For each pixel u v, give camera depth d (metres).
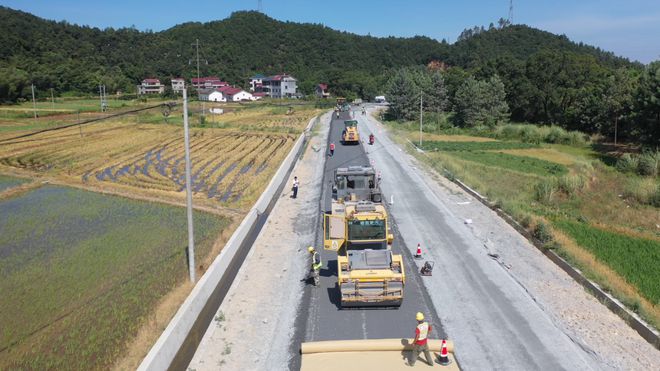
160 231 26.69
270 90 155.38
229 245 22.47
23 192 35.97
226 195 35.34
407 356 14.48
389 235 19.88
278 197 34.69
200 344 15.43
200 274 19.95
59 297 18.62
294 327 16.44
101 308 17.69
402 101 89.94
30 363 14.34
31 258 22.73
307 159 49.16
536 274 20.75
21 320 16.92
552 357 14.60
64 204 32.75
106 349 15.05
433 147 60.53
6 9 172.38
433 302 18.06
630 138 66.62
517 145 65.00
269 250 23.64
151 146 58.03
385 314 17.22
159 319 15.82
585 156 58.47
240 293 18.97
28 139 62.91
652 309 17.53
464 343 15.35
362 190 26.52
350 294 17.03
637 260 23.03
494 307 17.70
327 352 14.70
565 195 36.97
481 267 21.33
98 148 56.19
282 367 14.26
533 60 91.06
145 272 20.88
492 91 83.06
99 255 23.03
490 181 41.44
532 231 25.47
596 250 24.39
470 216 29.28
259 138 65.12
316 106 121.38
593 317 17.03
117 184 38.56
